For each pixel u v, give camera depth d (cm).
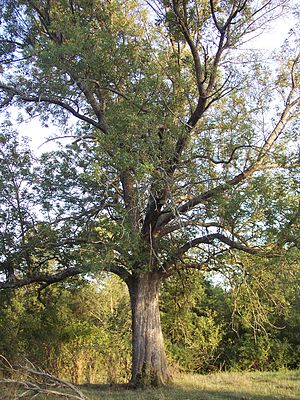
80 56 1376
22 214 1534
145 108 1302
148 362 1535
